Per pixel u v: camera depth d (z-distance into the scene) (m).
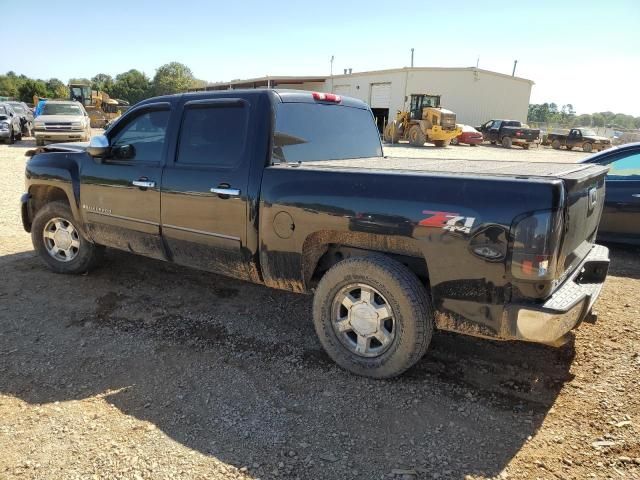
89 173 4.84
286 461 2.68
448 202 2.94
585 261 3.50
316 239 3.54
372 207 3.17
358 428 2.95
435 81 36.47
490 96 38.66
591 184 3.32
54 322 4.30
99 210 4.82
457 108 37.53
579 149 34.47
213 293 5.02
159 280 5.34
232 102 3.90
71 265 5.33
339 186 3.31
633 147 6.59
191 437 2.86
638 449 2.74
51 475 2.56
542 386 3.38
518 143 32.41
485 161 4.45
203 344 3.96
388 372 3.35
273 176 3.60
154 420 3.01
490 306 2.92
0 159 15.62
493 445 2.80
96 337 4.05
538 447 2.78
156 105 4.39
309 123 4.16
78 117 20.72
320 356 3.79
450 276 2.99
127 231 4.64
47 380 3.43
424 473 2.59
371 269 3.25
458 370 3.58
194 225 4.08
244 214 3.75
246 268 3.88
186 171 4.07
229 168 3.83
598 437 2.85
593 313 3.56
